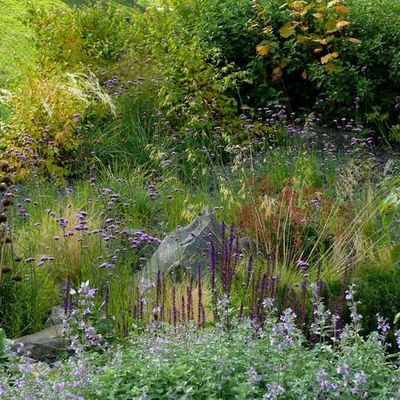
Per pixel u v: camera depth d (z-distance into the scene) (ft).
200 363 17.34
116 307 25.35
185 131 42.83
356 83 47.57
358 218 31.19
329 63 47.75
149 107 45.01
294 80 50.85
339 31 49.57
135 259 29.84
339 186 34.60
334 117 48.70
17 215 31.96
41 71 46.24
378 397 16.16
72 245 29.58
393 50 47.57
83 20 50.52
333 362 18.02
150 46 47.47
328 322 23.45
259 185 35.88
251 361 17.52
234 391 16.76
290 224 30.53
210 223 29.99
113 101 44.37
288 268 28.73
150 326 20.44
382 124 47.24
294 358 17.47
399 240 30.07
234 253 28.84
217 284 26.81
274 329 17.93
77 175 40.68
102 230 28.99
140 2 89.45
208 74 45.78
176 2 52.70
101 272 28.19
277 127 46.34
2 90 43.01
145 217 34.50
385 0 51.83
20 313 25.54
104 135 42.19
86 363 17.85
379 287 24.82
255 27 50.93
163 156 40.40
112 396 16.63
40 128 40.06
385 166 40.01
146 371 17.15
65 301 20.77
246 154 42.98
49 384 17.17
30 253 28.25
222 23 51.11
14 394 16.99
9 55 61.26
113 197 33.83
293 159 40.37
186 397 16.34
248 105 49.60
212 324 22.61
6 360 21.71
